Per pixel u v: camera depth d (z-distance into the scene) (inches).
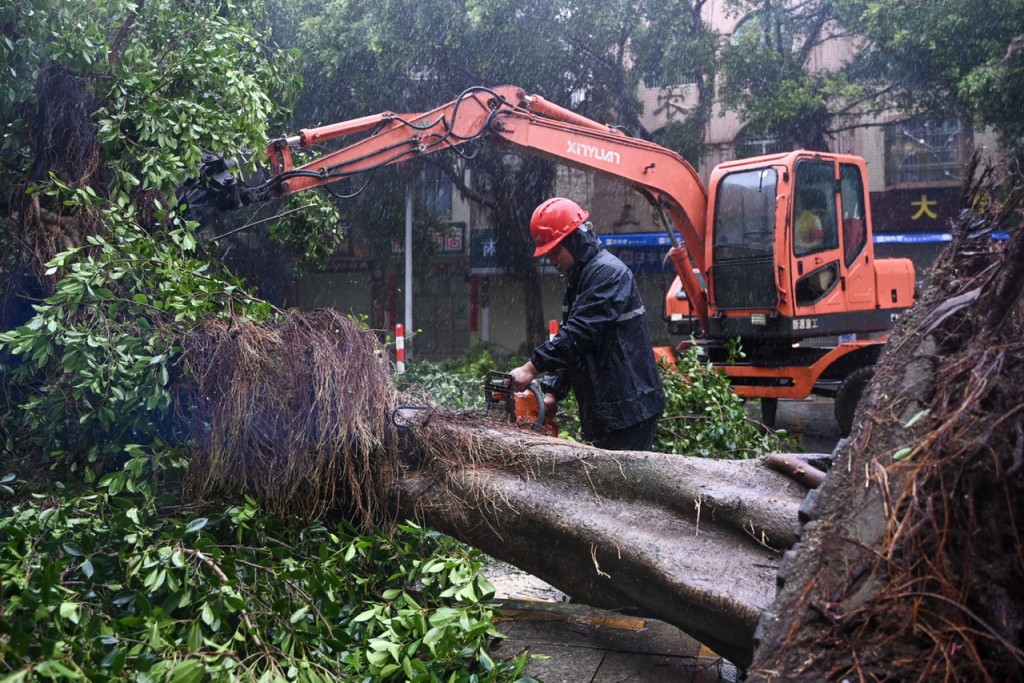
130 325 146.1
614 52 700.0
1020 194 100.1
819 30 726.5
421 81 653.3
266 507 139.3
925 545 79.7
